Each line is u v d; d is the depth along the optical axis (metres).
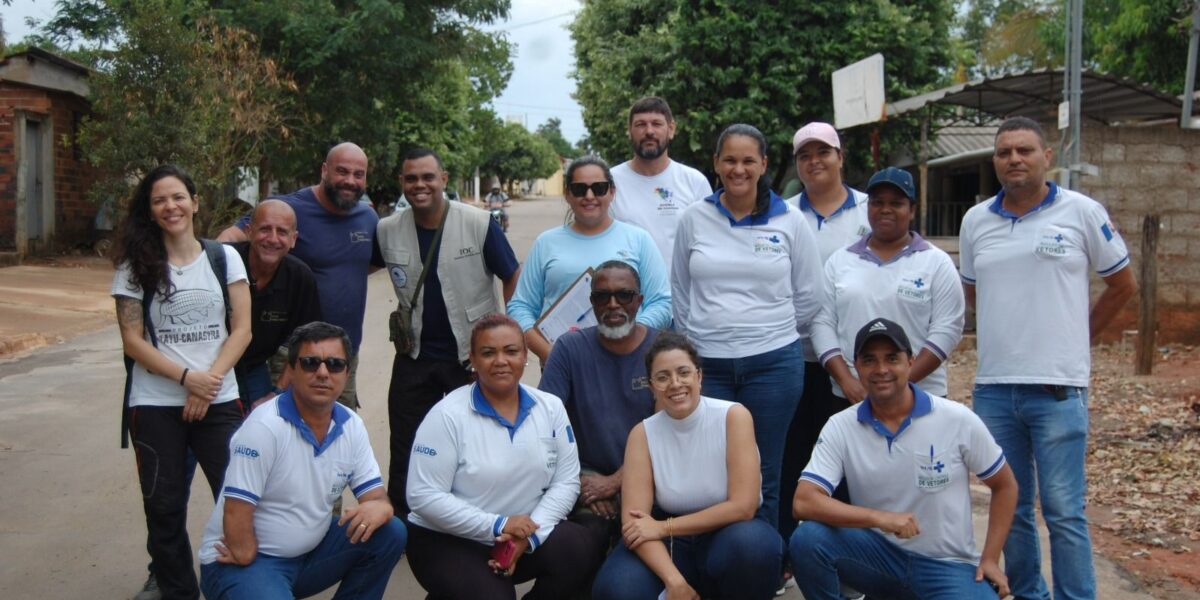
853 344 4.50
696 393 3.98
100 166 15.71
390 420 5.36
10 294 13.45
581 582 4.14
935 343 4.38
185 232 4.34
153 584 4.68
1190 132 11.06
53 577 4.91
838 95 15.60
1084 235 4.12
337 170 5.07
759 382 4.57
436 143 30.00
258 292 4.76
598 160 4.89
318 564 3.94
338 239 5.23
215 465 4.38
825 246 4.95
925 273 4.42
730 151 4.47
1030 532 4.24
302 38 17.67
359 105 19.17
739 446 3.97
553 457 4.12
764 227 4.57
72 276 15.47
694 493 4.02
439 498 3.92
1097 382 9.07
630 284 4.23
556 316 4.80
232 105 16.19
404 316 5.21
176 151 15.38
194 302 4.32
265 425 3.75
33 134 17.16
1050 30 21.84
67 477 6.44
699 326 4.66
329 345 3.77
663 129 5.35
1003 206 4.26
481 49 19.88
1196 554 5.11
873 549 3.86
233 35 16.38
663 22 20.06
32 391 8.78
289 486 3.79
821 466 3.93
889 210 4.39
